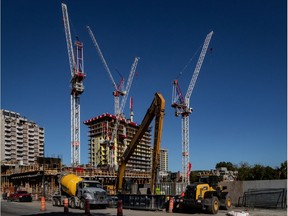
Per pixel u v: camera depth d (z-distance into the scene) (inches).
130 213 1184.8
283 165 3954.2
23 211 1290.6
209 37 5969.5
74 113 4694.9
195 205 1152.8
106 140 6328.7
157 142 1325.0
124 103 6407.5
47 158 2827.3
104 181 3474.4
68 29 4753.9
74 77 4682.6
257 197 1338.6
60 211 1299.2
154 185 1323.8
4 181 3698.3
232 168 5349.4
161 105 1328.7
